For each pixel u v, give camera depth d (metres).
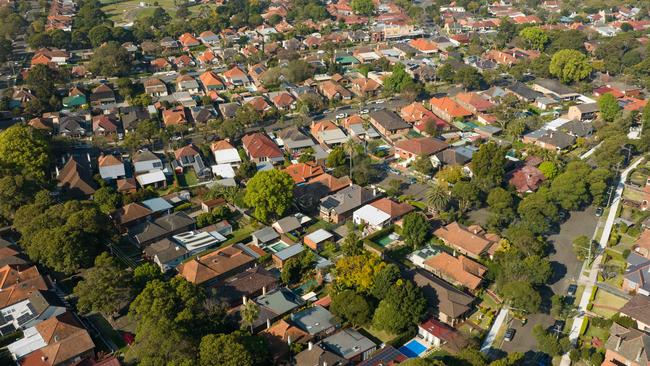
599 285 130.50
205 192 170.00
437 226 152.62
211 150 196.75
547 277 124.38
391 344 110.94
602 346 110.50
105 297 114.69
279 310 119.44
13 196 150.38
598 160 181.00
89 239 135.50
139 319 111.06
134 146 192.12
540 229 142.75
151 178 175.38
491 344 112.81
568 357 108.94
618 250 143.12
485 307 123.00
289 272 130.00
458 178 169.50
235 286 125.25
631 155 196.25
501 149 171.50
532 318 120.31
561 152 194.88
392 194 168.62
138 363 103.06
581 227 154.12
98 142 199.62
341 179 172.25
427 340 113.62
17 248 138.88
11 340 112.25
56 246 127.19
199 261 133.00
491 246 138.88
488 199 155.62
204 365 96.31
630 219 156.88
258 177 153.12
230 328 114.75
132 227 152.25
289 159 192.00
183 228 151.00
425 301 116.31
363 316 115.38
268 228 150.50
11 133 171.38
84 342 108.31
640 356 102.12
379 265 123.88
